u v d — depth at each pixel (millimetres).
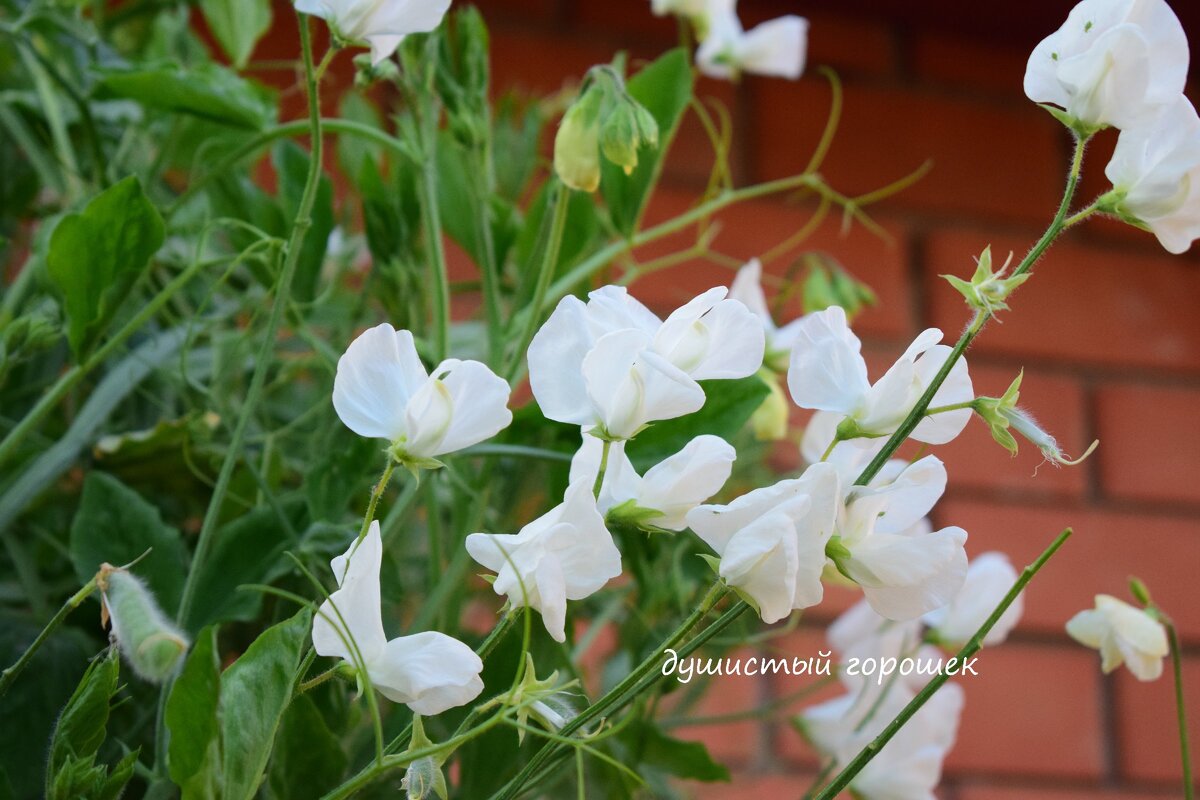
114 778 749
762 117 1521
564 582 753
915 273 1532
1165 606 1504
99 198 909
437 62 992
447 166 1046
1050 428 1523
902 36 1579
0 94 1066
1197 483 1541
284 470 1026
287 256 917
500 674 922
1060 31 839
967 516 1485
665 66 1016
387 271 1018
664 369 729
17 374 1040
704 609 750
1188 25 1538
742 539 729
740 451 1111
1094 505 1515
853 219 1520
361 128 974
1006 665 1469
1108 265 1576
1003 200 1567
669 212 1479
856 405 840
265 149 1067
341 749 885
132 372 1015
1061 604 1486
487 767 924
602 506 812
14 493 971
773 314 1095
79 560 931
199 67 995
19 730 917
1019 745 1455
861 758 838
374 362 779
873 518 789
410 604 1048
